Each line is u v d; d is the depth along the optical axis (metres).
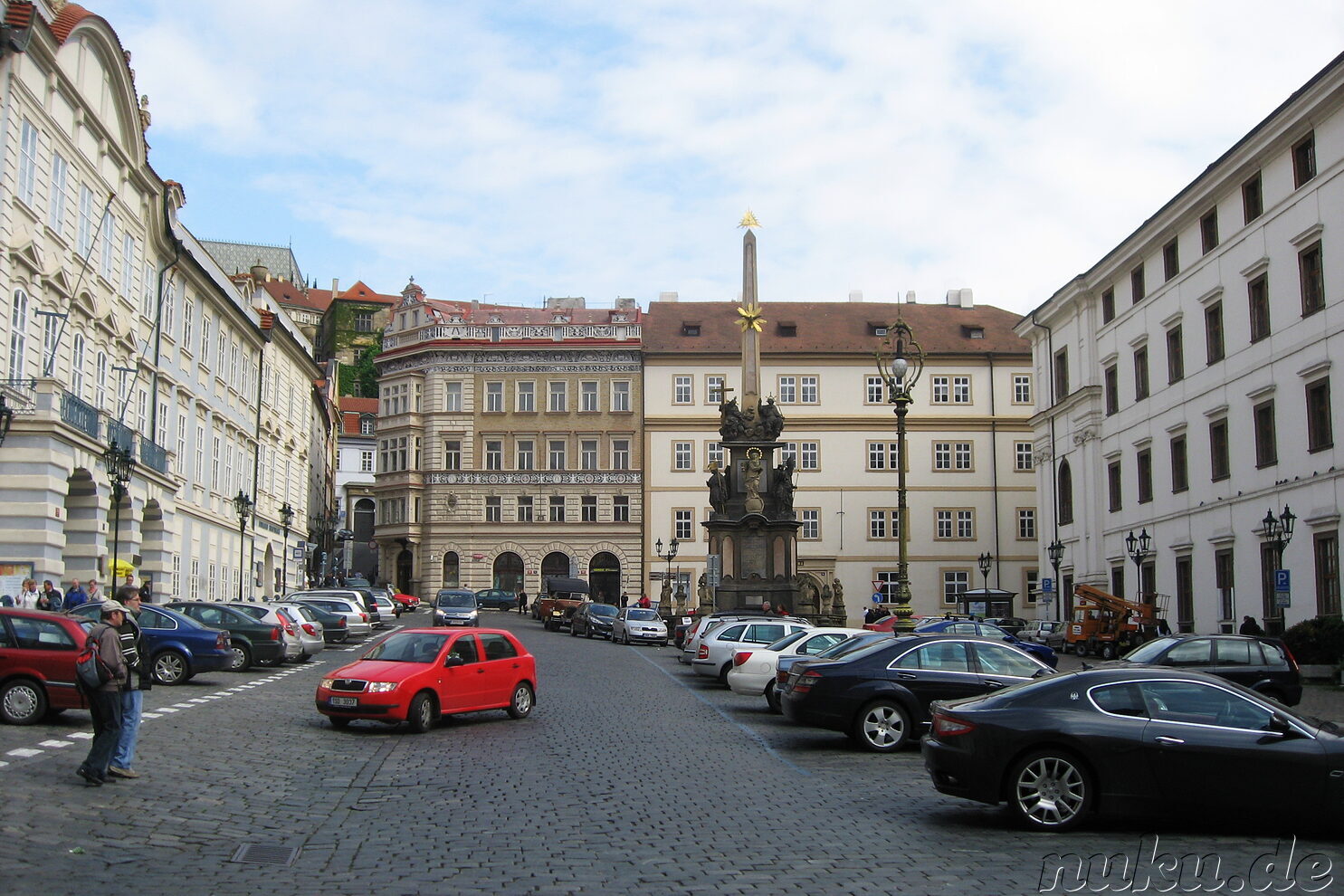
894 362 28.09
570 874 10.25
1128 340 55.88
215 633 27.83
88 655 13.89
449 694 21.42
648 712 24.75
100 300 38.19
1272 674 24.25
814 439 83.38
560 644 50.47
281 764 16.59
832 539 82.44
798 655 24.89
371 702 20.38
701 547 83.62
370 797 14.18
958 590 82.00
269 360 65.25
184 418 48.19
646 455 84.56
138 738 18.28
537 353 86.94
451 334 87.94
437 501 86.56
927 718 18.58
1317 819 11.65
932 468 83.06
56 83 33.59
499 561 86.00
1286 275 42.06
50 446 30.69
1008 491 82.94
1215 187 46.69
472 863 10.70
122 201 40.22
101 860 10.35
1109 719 12.23
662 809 13.54
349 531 117.50
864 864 10.73
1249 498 44.41
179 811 12.77
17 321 31.50
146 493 40.06
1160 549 52.06
